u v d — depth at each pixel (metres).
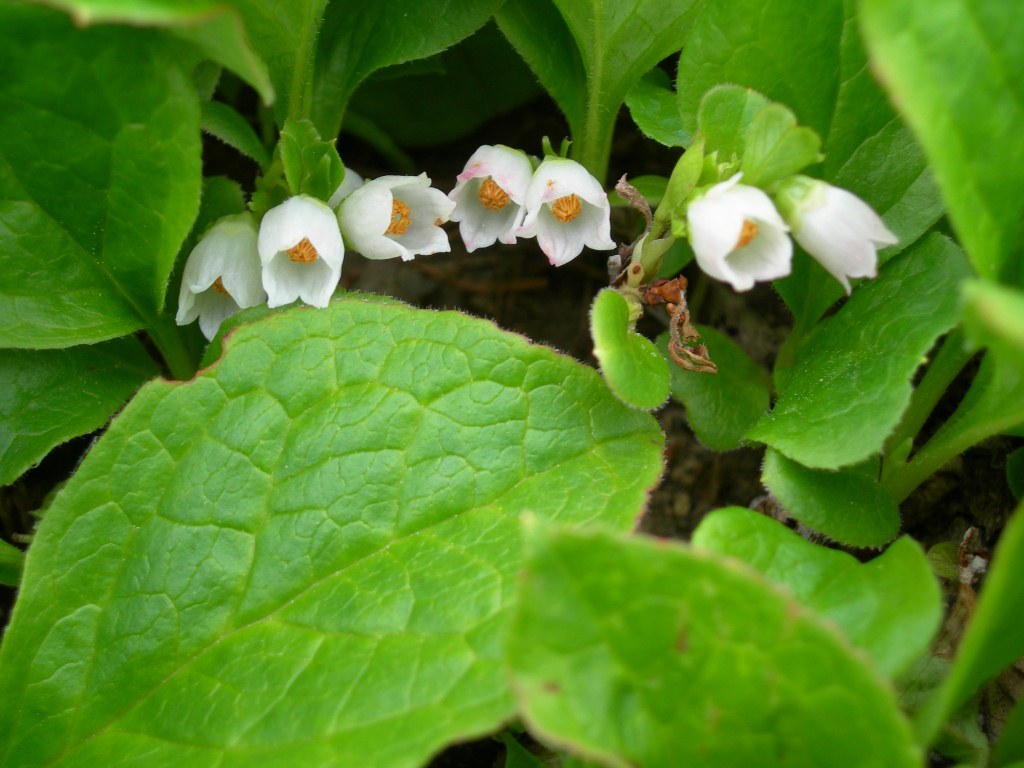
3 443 0.13
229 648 0.11
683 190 0.12
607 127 0.16
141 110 0.11
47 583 0.11
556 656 0.08
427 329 0.12
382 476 0.11
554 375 0.12
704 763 0.09
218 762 0.10
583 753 0.08
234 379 0.12
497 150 0.14
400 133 0.19
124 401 0.14
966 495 0.15
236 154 0.19
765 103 0.12
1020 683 0.12
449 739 0.09
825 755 0.08
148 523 0.12
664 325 0.18
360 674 0.10
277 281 0.13
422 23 0.15
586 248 0.19
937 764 0.12
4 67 0.11
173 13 0.09
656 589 0.08
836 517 0.12
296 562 0.11
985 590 0.08
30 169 0.12
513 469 0.11
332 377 0.12
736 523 0.10
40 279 0.13
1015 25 0.09
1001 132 0.09
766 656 0.08
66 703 0.11
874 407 0.11
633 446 0.12
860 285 0.13
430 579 0.11
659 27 0.14
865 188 0.13
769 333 0.17
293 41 0.14
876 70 0.09
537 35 0.15
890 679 0.09
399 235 0.14
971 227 0.10
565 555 0.08
